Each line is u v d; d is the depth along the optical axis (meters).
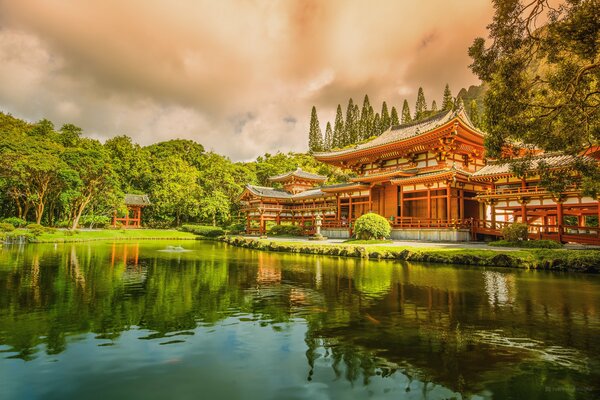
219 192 67.69
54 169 39.81
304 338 7.24
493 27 12.94
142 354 6.34
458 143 33.91
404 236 33.69
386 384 5.25
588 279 14.30
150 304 10.09
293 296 11.27
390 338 7.25
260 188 55.66
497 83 13.19
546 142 13.61
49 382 5.22
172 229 65.94
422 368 5.81
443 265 19.09
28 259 21.36
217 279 14.66
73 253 25.61
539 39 12.48
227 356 6.28
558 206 25.56
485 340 7.12
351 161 44.31
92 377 5.41
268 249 31.34
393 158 40.44
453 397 4.86
